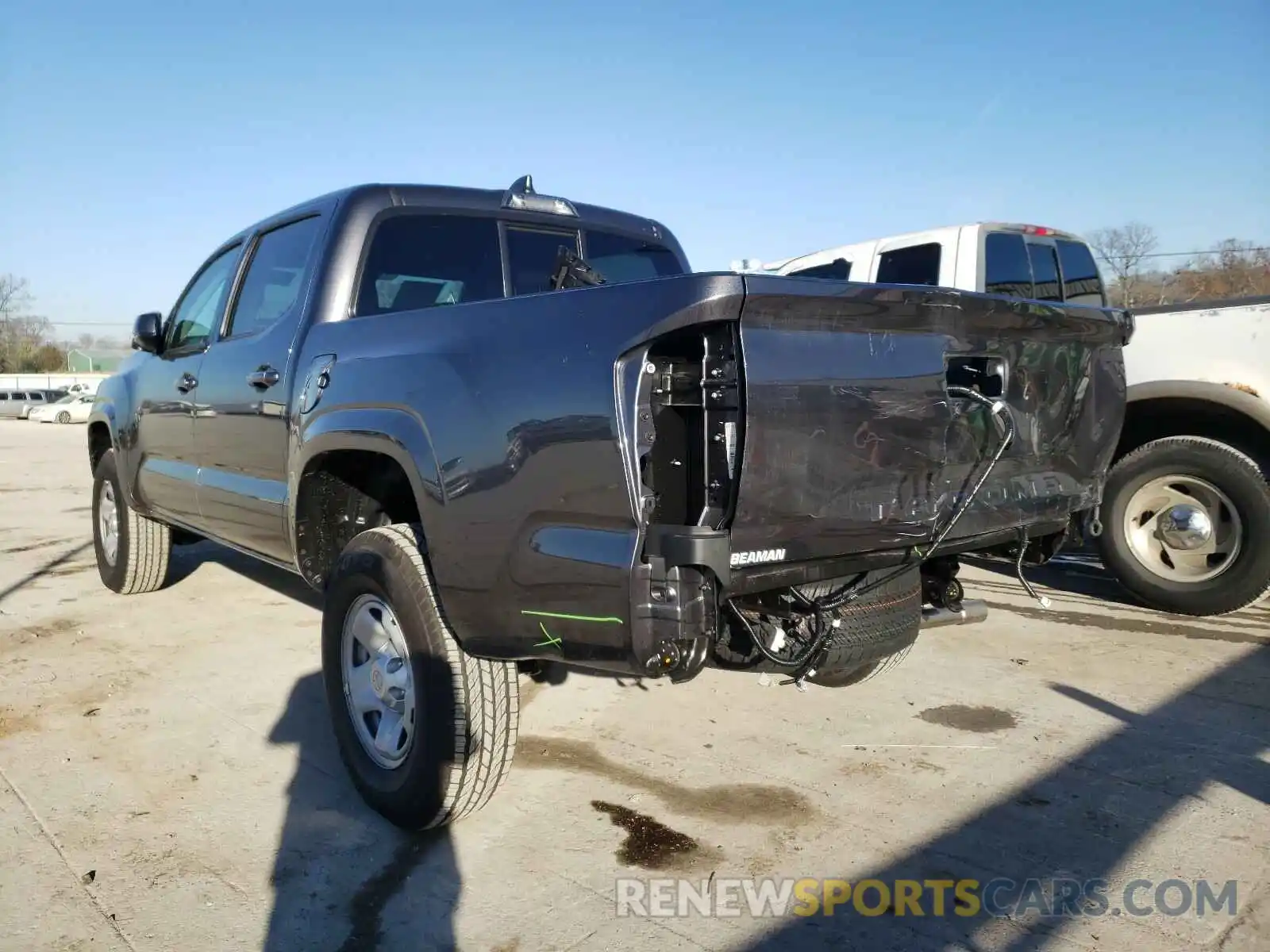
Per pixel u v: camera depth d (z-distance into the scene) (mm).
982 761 3615
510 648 2670
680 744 3803
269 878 2836
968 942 2514
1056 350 3309
